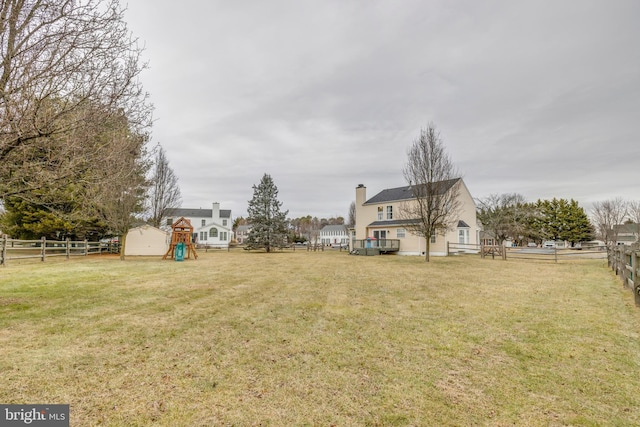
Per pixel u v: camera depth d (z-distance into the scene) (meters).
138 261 16.94
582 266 14.55
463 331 4.66
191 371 3.21
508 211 41.16
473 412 2.53
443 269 13.23
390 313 5.69
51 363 3.32
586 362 3.55
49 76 4.05
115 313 5.45
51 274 10.37
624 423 2.39
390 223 27.52
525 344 4.12
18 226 19.34
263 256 22.66
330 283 9.10
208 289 7.93
